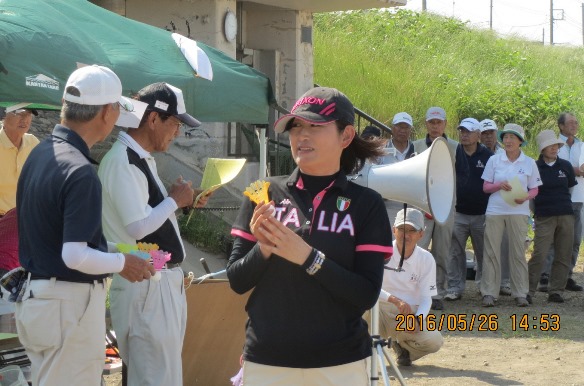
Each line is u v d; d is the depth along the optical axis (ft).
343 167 12.73
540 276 35.73
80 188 13.06
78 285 13.61
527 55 90.89
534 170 33.63
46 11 18.17
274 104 23.26
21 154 22.16
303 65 46.01
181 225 34.76
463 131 34.27
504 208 33.19
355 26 74.64
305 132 11.69
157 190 15.94
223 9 38.83
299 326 11.46
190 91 20.43
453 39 85.30
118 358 18.80
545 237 34.58
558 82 84.28
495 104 67.41
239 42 44.24
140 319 15.69
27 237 13.64
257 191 11.88
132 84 19.02
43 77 16.75
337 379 11.59
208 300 19.63
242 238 11.99
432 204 16.28
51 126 34.73
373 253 11.55
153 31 20.99
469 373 24.63
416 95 62.85
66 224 13.00
